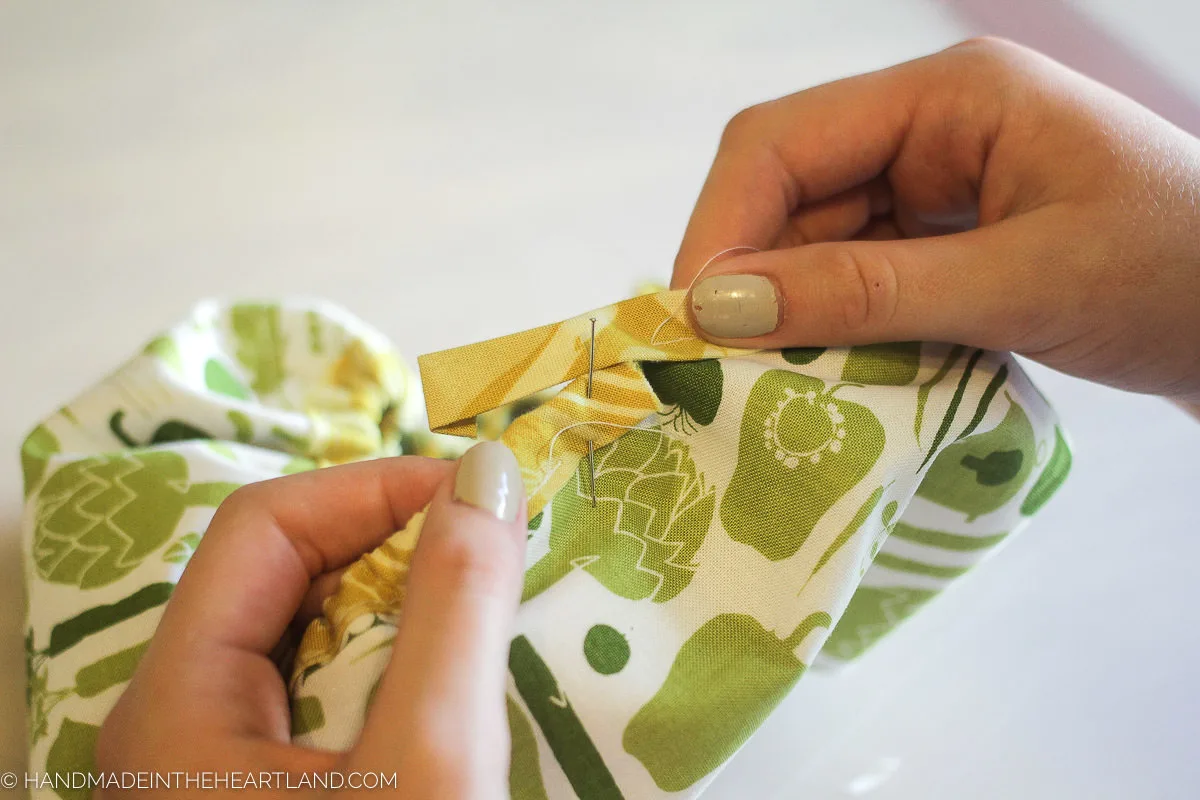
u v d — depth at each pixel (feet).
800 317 0.78
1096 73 1.35
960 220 0.96
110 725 0.73
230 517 0.76
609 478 0.80
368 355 0.99
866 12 1.48
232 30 1.35
